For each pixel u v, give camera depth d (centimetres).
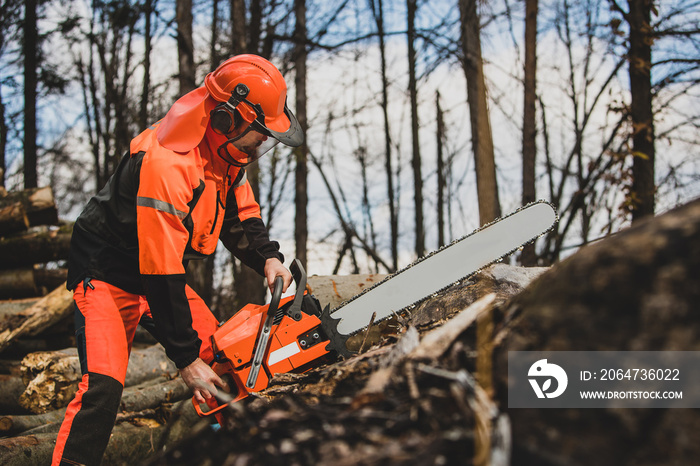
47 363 327
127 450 295
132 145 219
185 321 203
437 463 98
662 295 96
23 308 463
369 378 137
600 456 91
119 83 1261
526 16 646
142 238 199
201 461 119
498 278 243
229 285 1203
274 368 205
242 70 218
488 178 329
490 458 91
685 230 98
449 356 125
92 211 225
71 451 196
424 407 110
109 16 1072
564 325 105
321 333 214
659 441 89
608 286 101
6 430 300
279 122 225
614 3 544
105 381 206
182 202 203
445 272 223
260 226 256
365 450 102
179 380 351
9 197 503
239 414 127
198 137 209
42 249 485
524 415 102
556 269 119
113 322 215
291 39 819
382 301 223
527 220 223
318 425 113
